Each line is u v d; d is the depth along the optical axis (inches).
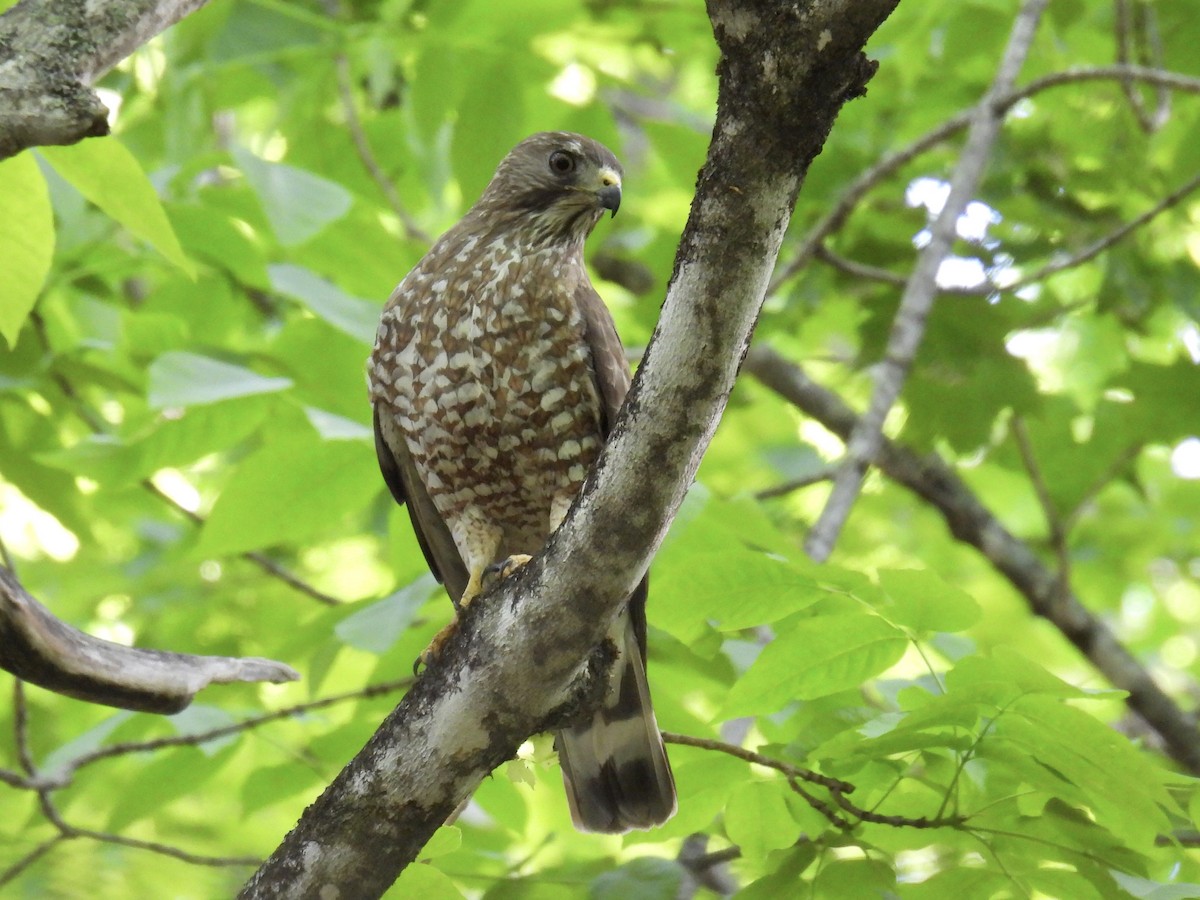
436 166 446.6
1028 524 669.3
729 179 196.4
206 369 335.0
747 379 602.2
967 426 481.1
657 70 628.7
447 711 233.0
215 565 538.0
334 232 395.2
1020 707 243.9
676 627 276.2
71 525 413.4
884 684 312.2
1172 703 521.0
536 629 227.8
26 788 316.8
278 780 358.0
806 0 183.0
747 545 347.9
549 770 355.9
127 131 465.7
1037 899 312.2
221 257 400.5
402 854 237.6
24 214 231.6
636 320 518.6
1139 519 658.2
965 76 529.3
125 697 231.1
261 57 426.3
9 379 386.0
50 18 191.3
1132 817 249.4
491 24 416.8
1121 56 490.0
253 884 237.0
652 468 214.8
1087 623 528.7
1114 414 522.6
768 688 266.2
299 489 342.0
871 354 496.7
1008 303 491.2
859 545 646.5
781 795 286.0
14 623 218.8
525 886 317.4
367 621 326.0
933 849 328.2
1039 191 497.7
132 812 370.9
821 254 467.2
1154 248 514.9
